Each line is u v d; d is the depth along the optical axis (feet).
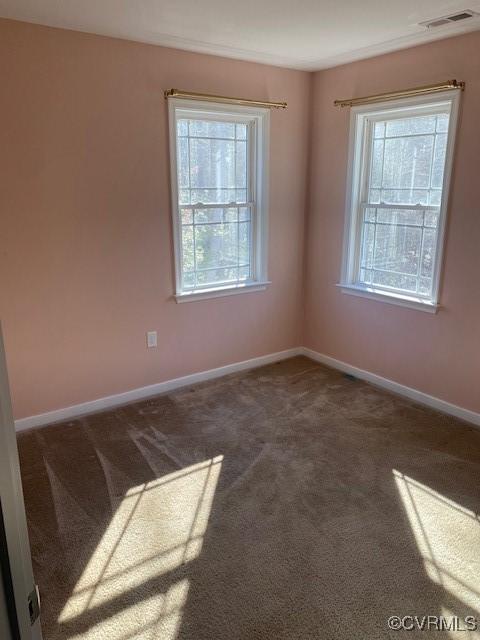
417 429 10.54
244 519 7.75
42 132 9.52
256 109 12.28
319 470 9.04
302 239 14.29
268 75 12.32
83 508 8.01
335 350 14.10
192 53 11.00
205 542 7.26
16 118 9.21
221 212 12.68
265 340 14.32
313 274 14.34
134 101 10.44
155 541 7.28
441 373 11.32
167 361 12.44
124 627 5.88
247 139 12.73
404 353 12.10
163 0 7.99
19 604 2.05
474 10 8.43
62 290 10.46
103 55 9.87
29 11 8.47
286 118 12.96
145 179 10.98
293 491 8.43
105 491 8.45
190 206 12.03
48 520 7.73
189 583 6.52
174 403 11.87
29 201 9.67
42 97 9.39
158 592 6.38
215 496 8.31
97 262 10.77
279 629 5.85
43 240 10.00
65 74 9.53
